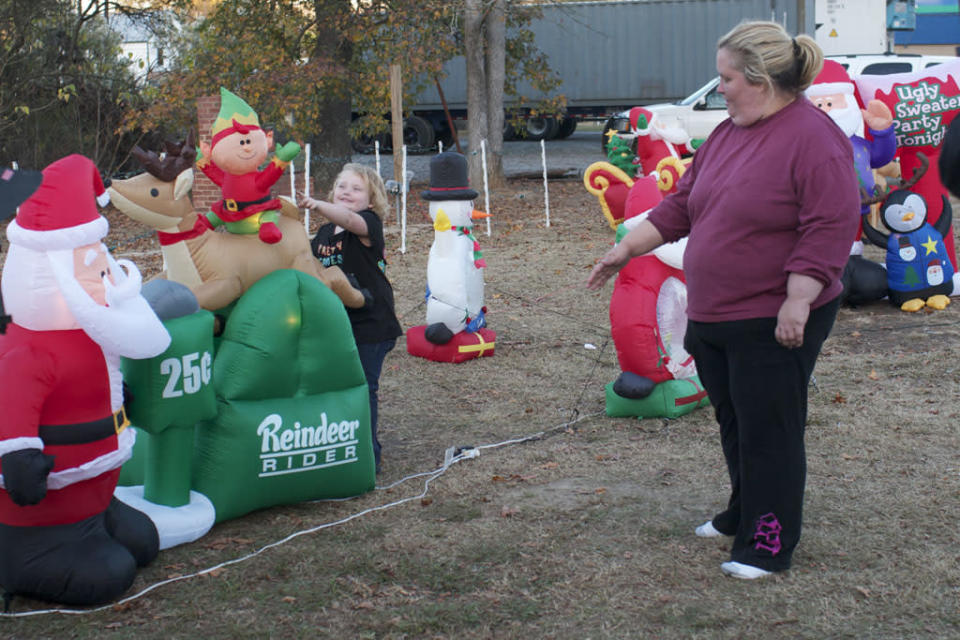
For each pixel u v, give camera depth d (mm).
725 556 3893
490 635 3354
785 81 3299
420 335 7434
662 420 5770
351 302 4719
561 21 26328
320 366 4336
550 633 3352
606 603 3551
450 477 4898
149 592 3672
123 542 3779
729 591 3604
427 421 5934
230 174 4230
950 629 3297
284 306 4199
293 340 4242
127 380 3883
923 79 8414
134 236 14641
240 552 4027
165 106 17516
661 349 5719
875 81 8555
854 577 3676
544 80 21031
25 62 18266
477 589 3691
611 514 4379
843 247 3264
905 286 8406
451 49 17844
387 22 17766
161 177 4121
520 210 16219
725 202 3408
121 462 3570
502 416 5992
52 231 3248
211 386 4051
